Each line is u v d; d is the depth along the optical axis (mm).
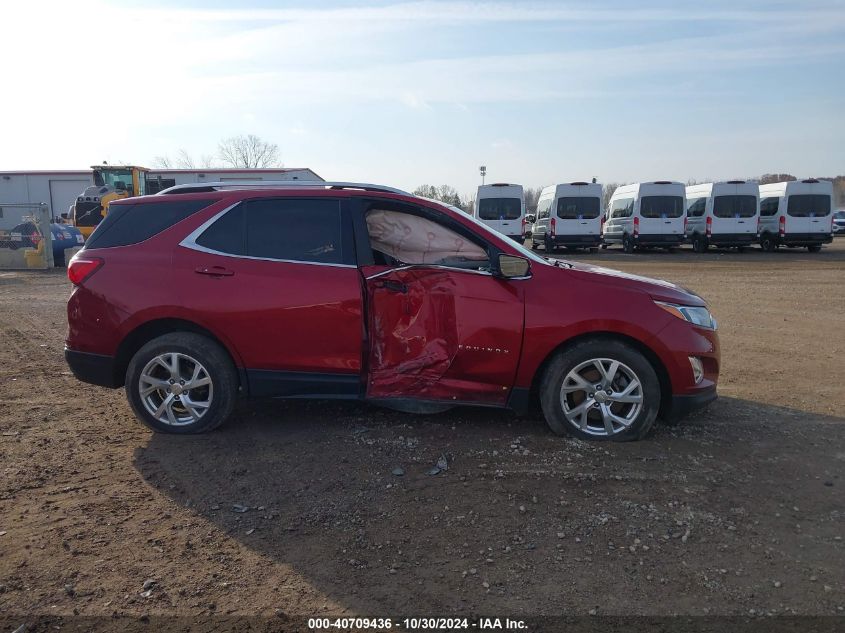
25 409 5480
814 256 24156
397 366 4812
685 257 24172
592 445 4566
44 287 14906
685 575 3090
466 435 4770
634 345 4629
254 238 4789
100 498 3848
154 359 4746
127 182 25453
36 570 3117
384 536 3430
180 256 4754
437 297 4707
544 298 4598
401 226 5062
